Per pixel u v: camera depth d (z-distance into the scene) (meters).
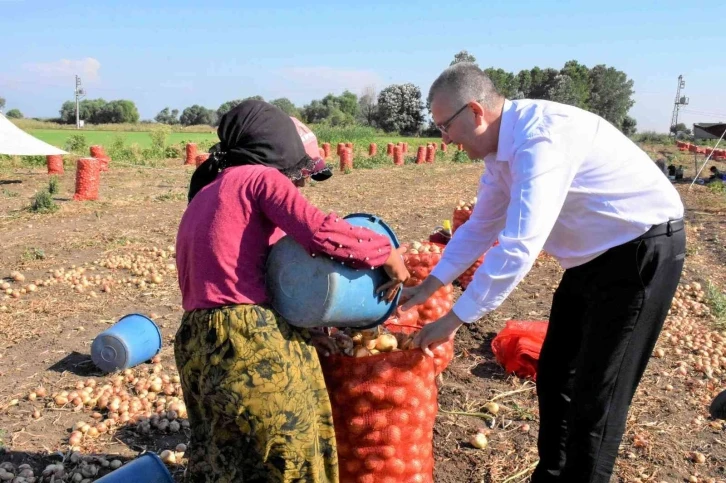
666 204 2.66
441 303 4.50
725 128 27.03
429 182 22.31
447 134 2.78
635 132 104.81
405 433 2.84
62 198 15.16
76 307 6.71
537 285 8.04
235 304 2.34
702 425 4.47
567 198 2.70
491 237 3.08
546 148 2.51
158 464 2.94
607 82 106.62
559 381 3.20
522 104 2.66
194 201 2.46
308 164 2.59
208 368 2.35
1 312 6.48
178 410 4.28
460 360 5.40
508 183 2.79
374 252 2.37
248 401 2.30
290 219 2.29
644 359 2.81
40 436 4.03
